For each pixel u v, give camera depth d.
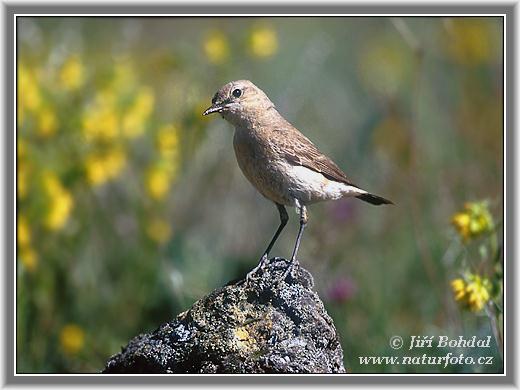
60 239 13.40
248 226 14.88
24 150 12.79
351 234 14.48
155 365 8.55
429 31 18.59
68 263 13.34
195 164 15.05
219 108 10.54
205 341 8.43
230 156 15.27
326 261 13.79
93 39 17.62
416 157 15.41
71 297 13.27
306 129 16.11
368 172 15.86
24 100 13.06
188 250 14.26
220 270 14.13
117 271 13.80
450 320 12.41
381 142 16.45
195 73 15.29
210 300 8.72
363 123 16.70
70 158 13.39
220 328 8.48
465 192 14.86
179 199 15.00
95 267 13.62
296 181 10.48
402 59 18.16
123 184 14.41
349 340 12.66
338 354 8.80
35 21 16.05
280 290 8.64
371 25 20.39
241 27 19.17
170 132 14.26
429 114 16.97
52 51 14.27
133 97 13.89
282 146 10.41
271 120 10.57
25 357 12.37
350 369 12.16
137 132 13.77
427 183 15.23
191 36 19.31
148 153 14.48
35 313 12.84
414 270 13.95
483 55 18.00
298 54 17.89
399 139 16.34
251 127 10.51
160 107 14.94
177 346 8.53
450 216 14.62
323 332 8.55
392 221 14.81
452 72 17.97
